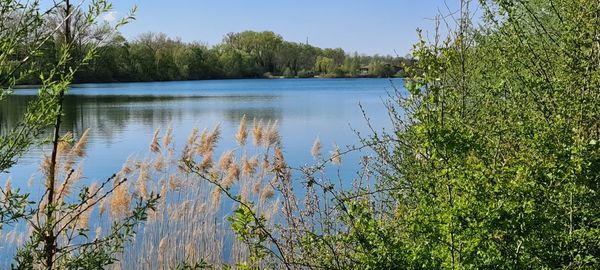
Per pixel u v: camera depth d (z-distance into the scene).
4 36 3.11
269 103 53.28
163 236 9.69
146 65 106.75
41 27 3.21
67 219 7.18
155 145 11.15
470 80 5.73
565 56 4.78
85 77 90.88
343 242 4.05
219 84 102.94
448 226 3.39
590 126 4.16
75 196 9.05
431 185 3.85
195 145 10.75
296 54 131.00
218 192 9.88
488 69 5.70
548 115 4.36
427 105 3.77
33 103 3.12
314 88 86.31
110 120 37.19
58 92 3.10
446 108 4.26
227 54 124.69
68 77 3.14
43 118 3.14
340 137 26.22
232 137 26.77
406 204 4.60
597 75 4.30
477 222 3.34
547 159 3.67
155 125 33.84
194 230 9.55
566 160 3.53
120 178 10.15
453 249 3.44
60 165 8.28
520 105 4.67
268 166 10.22
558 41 5.34
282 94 69.75
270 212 8.59
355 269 3.89
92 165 19.45
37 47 3.17
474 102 5.60
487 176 3.56
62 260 3.37
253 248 4.09
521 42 5.04
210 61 119.56
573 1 4.86
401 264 3.73
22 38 3.11
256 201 10.08
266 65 130.62
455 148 3.64
